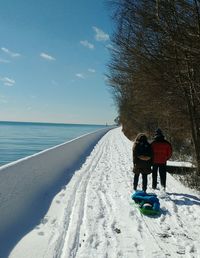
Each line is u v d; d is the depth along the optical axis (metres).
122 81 22.55
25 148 43.91
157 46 13.53
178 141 24.47
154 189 12.63
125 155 25.88
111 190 12.38
